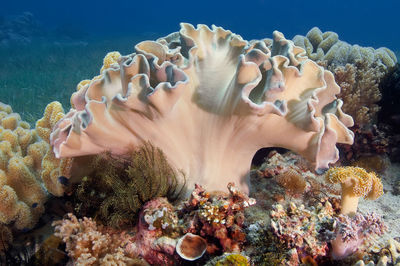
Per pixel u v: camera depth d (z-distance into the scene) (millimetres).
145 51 2998
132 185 2727
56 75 15953
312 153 2785
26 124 4543
